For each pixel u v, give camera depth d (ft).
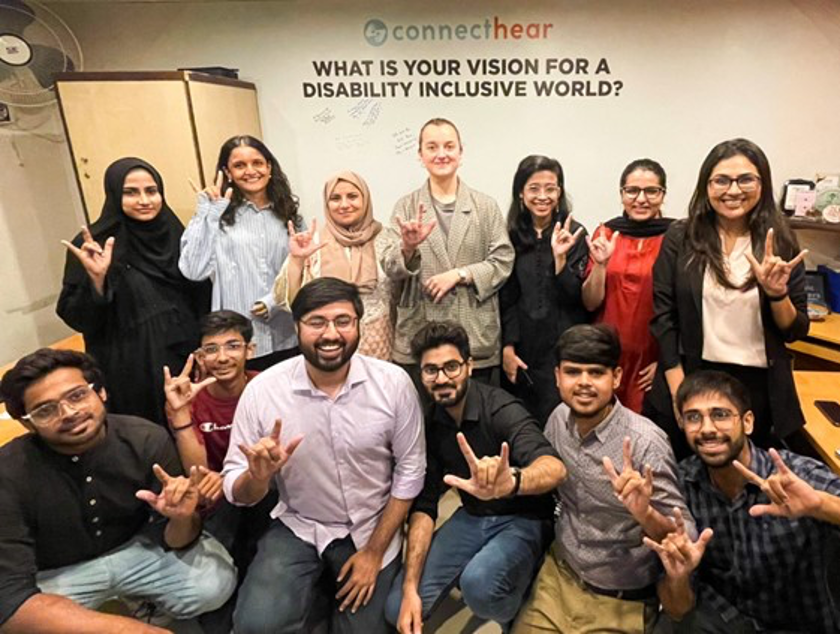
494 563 5.04
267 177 7.08
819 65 8.89
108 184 6.46
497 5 9.16
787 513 3.80
